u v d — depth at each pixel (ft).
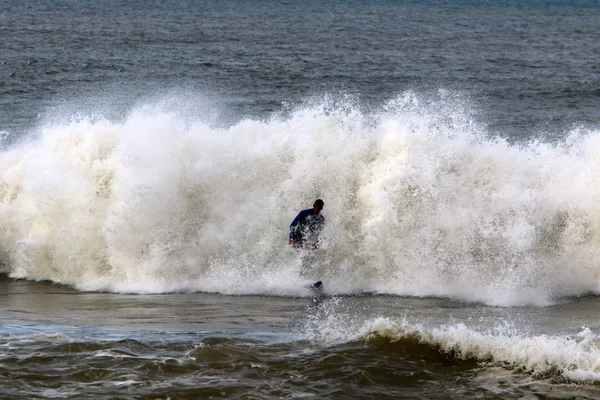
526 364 108.47
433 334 115.44
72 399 94.73
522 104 451.53
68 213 183.01
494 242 169.27
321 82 532.32
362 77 564.30
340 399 97.09
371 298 156.15
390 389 100.78
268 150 184.03
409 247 169.78
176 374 103.65
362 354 111.55
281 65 624.59
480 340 113.60
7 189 188.96
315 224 167.53
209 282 169.07
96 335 121.90
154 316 138.10
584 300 155.53
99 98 438.40
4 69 555.69
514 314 141.38
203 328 127.85
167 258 174.40
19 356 109.09
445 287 162.61
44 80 510.99
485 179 176.65
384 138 183.11
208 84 510.99
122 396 96.02
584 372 105.19
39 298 156.76
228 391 98.32
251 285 165.89
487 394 99.40
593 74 621.72
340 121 192.65
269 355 111.24
